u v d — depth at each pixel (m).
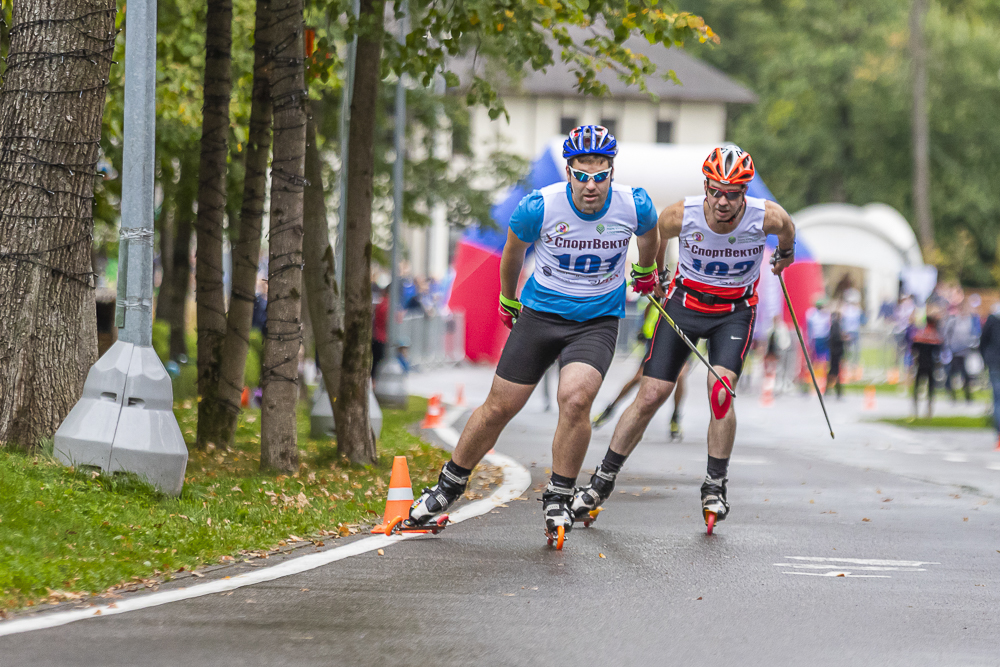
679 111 166.00
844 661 14.55
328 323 31.92
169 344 60.78
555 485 21.52
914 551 22.30
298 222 28.55
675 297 24.12
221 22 34.06
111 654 13.82
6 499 19.53
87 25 23.77
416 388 73.75
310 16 33.41
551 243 20.91
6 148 23.62
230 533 20.84
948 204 183.25
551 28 33.94
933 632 16.08
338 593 17.34
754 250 23.48
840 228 130.75
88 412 22.34
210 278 34.09
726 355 23.75
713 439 23.84
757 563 20.66
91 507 20.25
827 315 86.81
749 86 198.25
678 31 30.69
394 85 67.19
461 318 100.00
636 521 25.06
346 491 26.88
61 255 23.64
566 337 21.30
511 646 14.78
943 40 174.12
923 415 64.62
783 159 187.12
